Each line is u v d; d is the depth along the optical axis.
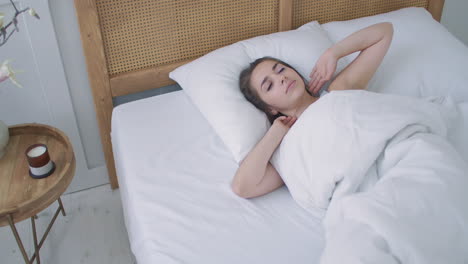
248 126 1.45
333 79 1.65
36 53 1.71
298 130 1.31
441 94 1.67
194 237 1.19
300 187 1.26
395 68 1.68
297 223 1.23
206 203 1.30
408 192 1.04
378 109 1.26
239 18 1.89
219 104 1.52
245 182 1.31
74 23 1.72
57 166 1.51
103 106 1.84
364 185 1.22
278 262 1.11
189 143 1.55
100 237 1.84
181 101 1.79
